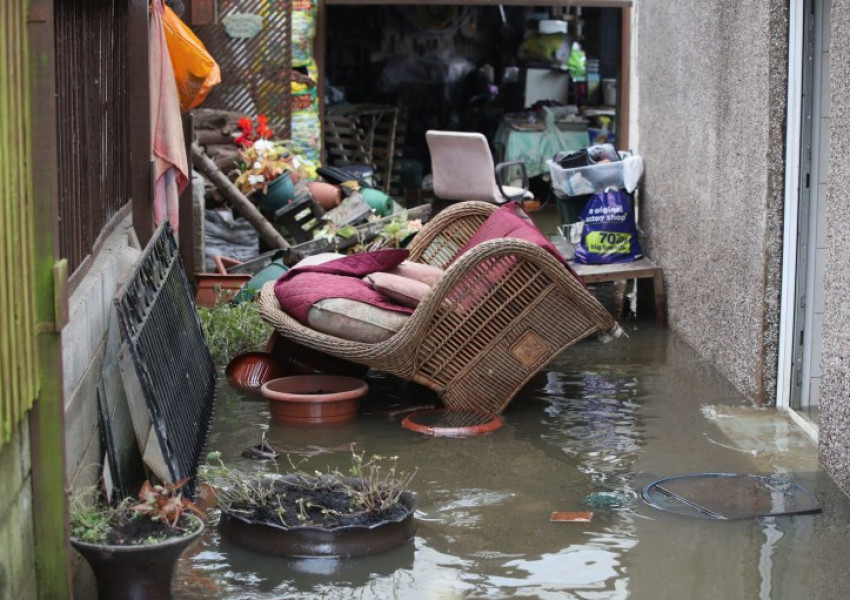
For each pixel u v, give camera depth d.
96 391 4.57
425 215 8.80
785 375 5.95
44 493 3.44
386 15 15.88
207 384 5.95
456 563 4.11
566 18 15.52
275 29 10.57
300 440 5.50
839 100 4.74
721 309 6.72
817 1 5.70
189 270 7.96
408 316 5.80
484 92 15.67
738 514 4.56
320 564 4.06
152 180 6.34
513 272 5.76
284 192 8.73
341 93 13.98
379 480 4.92
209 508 4.56
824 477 5.00
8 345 3.10
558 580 3.98
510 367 5.88
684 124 7.56
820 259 5.88
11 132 3.13
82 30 4.82
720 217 6.71
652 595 3.88
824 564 4.12
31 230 3.33
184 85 7.27
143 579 3.54
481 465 5.18
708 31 6.91
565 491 4.85
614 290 9.38
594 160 8.80
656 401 6.20
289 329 5.85
